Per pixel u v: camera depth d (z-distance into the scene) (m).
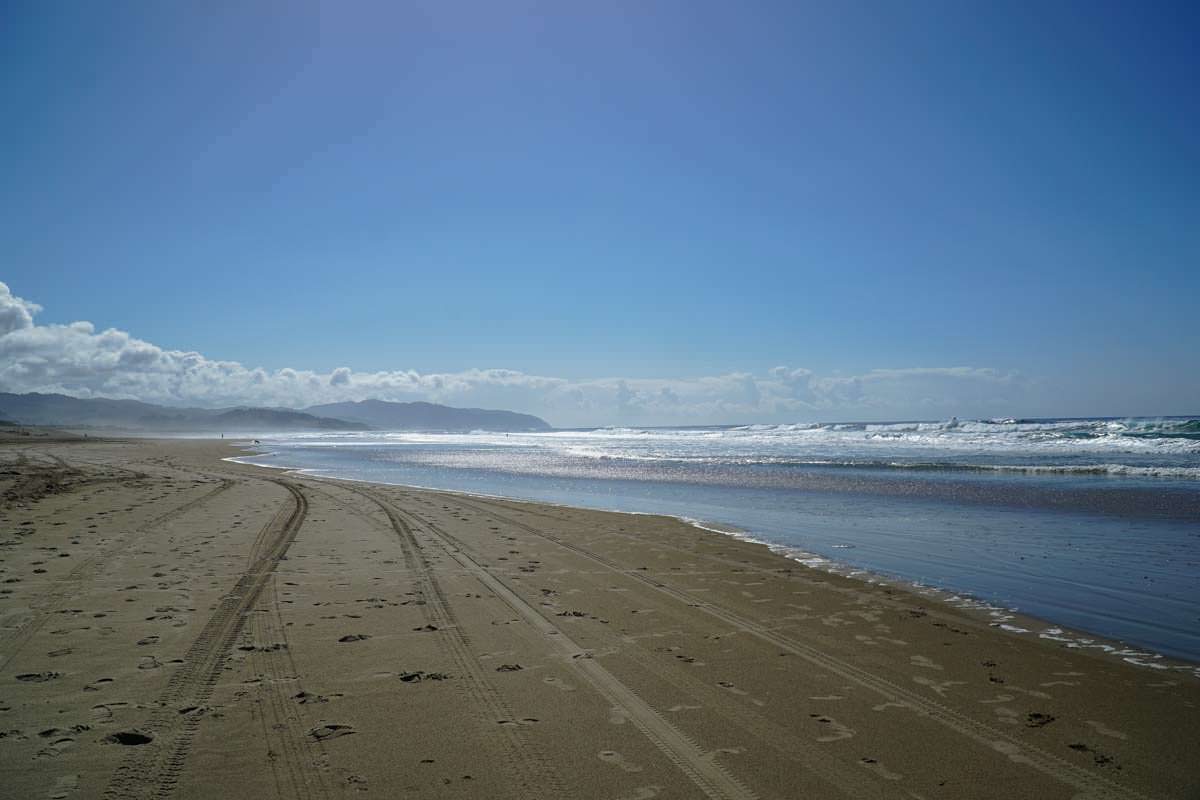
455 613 7.35
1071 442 36.59
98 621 6.86
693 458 35.97
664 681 5.46
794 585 8.90
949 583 9.04
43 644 6.16
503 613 7.38
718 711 4.88
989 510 15.62
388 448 61.47
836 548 11.51
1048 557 10.67
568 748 4.29
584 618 7.25
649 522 14.46
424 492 20.22
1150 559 10.45
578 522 14.43
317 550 10.85
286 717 4.71
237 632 6.59
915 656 6.16
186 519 13.77
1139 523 13.49
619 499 19.22
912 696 5.21
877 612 7.63
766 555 10.94
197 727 4.55
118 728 4.51
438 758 4.16
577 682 5.41
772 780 3.92
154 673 5.50
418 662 5.84
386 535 12.36
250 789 3.78
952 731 4.59
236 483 22.02
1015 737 4.52
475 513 15.66
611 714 4.81
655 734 4.50
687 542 12.10
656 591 8.52
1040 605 7.96
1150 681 5.58
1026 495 17.77
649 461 34.78
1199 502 15.80
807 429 71.56
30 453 38.88
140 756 4.14
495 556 10.63
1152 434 37.44
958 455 31.73
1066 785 3.88
